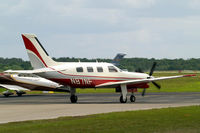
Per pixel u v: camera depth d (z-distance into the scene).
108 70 96.69
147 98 115.44
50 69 90.94
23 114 66.00
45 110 73.00
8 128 48.47
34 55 92.56
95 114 62.88
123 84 96.38
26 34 92.06
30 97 127.75
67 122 53.16
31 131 46.09
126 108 75.62
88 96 131.62
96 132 45.16
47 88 124.44
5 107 80.94
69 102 99.62
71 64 93.62
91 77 94.31
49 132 45.44
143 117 57.88
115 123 51.91
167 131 45.25
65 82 92.00
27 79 125.94
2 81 127.25
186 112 64.19
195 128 47.41
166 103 91.50
